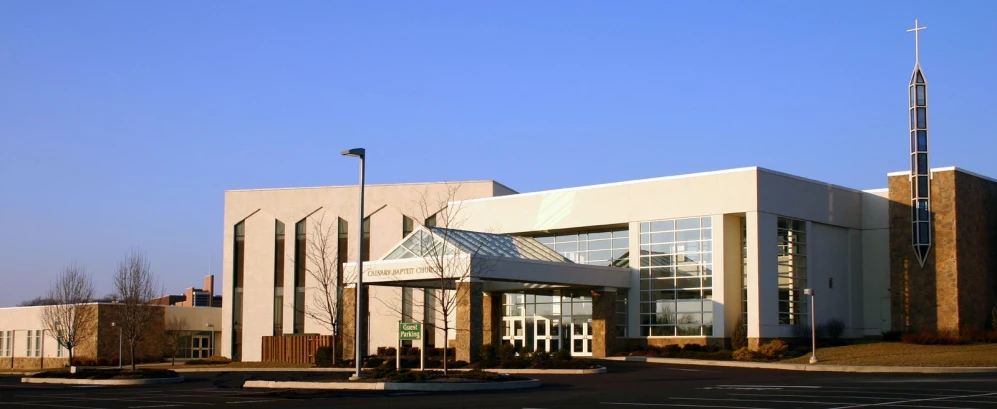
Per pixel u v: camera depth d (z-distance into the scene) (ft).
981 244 178.19
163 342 244.01
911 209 175.42
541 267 160.66
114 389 113.50
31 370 222.89
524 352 165.58
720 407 73.41
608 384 108.58
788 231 172.65
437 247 156.87
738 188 167.63
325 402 85.35
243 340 235.20
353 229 225.15
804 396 83.41
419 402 83.92
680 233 174.70
